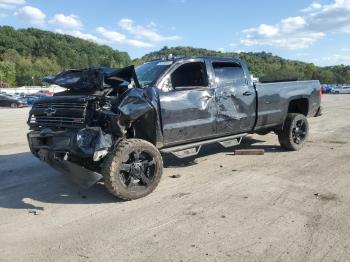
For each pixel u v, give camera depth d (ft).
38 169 23.98
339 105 76.07
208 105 20.77
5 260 12.10
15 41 511.81
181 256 11.92
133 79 18.47
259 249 12.19
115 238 13.42
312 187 18.35
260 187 18.57
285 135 26.17
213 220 14.64
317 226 13.79
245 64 23.62
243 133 23.95
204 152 27.32
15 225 14.98
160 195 17.93
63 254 12.37
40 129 18.93
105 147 16.67
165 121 18.89
